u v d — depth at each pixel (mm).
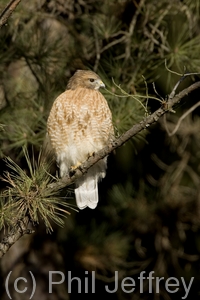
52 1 11805
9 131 10742
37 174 7453
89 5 12273
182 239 14484
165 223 14336
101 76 10523
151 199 14133
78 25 12219
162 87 12500
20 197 7398
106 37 11164
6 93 11172
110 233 14188
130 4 11570
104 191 14516
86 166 7855
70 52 11562
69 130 9555
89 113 9508
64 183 7848
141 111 10172
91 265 13938
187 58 10914
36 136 10375
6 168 11602
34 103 10719
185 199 14148
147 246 14672
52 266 13414
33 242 13344
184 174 14945
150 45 11297
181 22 11664
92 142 9570
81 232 13883
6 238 7574
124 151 14188
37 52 11016
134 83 10633
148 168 14812
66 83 11383
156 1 11469
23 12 10969
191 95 14125
